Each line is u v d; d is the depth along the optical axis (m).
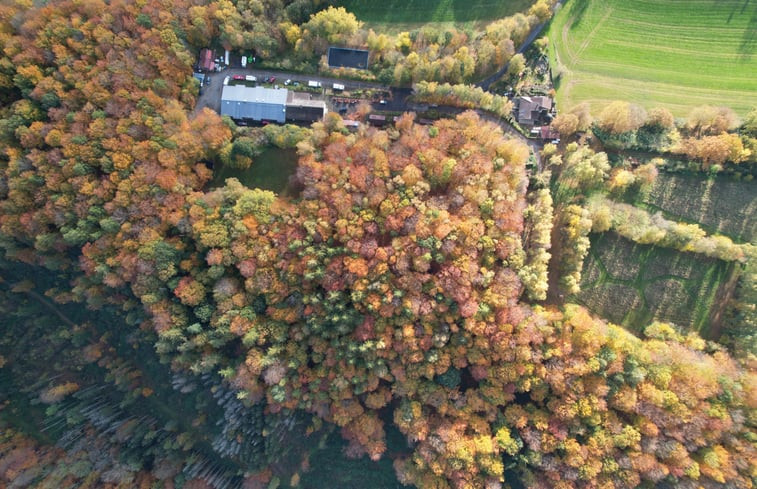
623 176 84.44
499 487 82.31
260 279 80.00
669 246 86.31
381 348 80.62
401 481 89.62
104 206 80.44
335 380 82.94
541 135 89.94
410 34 91.50
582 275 89.06
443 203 79.88
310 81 91.38
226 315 81.38
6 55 82.06
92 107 81.06
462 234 78.19
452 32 89.25
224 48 90.19
